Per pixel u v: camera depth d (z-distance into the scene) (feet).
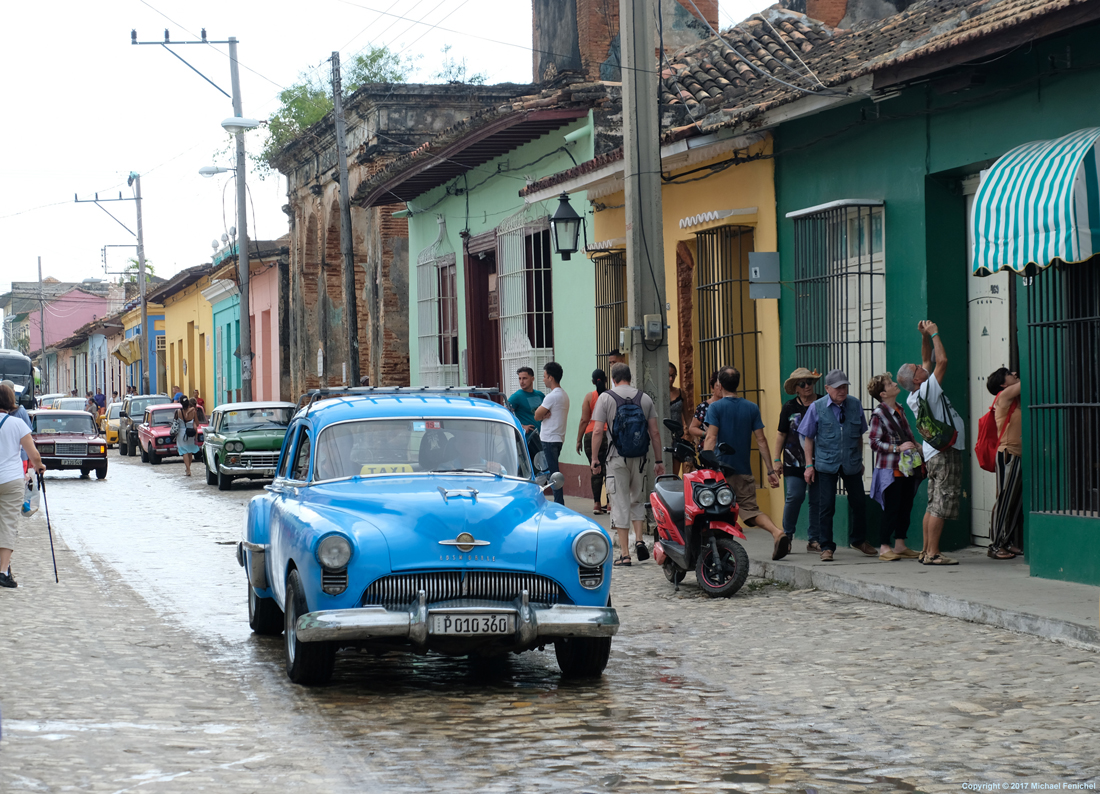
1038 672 24.73
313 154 124.67
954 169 38.63
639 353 46.42
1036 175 31.24
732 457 39.27
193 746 20.40
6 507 40.16
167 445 124.57
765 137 48.34
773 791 17.75
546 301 71.36
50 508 73.15
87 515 68.08
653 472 46.37
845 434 38.52
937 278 39.75
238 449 84.58
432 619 23.63
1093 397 32.24
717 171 51.80
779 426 41.16
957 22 36.94
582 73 67.10
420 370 93.76
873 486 38.37
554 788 17.94
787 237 47.60
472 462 28.50
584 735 21.08
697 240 52.80
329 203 119.85
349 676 26.37
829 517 38.52
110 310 327.26
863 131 42.65
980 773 18.53
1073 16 30.63
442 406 29.63
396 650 29.43
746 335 50.62
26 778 18.44
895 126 40.96
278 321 146.10
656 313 46.62
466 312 83.46
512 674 26.53
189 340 203.21
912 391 38.01
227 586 40.47
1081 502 32.71
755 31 58.23
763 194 48.88
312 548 24.09
